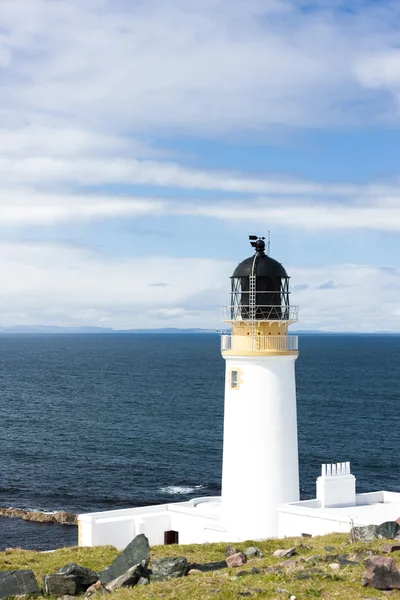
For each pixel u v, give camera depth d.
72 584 22.19
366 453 97.62
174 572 22.58
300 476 83.81
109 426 123.62
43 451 100.56
